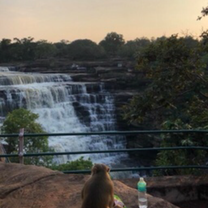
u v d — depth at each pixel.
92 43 80.69
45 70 60.16
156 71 15.19
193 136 7.59
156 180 6.18
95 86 44.31
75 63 61.75
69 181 4.71
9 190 4.40
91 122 40.22
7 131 22.83
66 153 5.95
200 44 15.42
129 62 58.34
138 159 36.03
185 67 14.77
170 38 14.99
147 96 14.85
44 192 4.31
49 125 36.00
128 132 5.74
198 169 6.64
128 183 6.04
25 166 5.39
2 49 86.50
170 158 8.31
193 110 14.83
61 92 39.22
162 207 3.80
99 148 36.09
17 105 34.62
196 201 5.98
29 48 84.69
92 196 2.52
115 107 42.25
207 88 15.45
